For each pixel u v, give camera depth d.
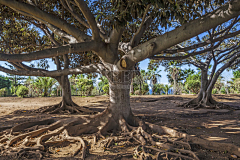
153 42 4.10
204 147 4.09
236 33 5.18
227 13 3.06
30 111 10.85
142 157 3.53
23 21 9.92
